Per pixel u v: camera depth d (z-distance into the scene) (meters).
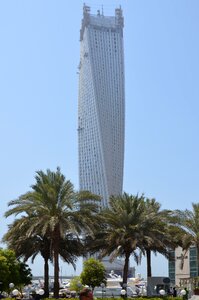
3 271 55.81
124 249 55.25
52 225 46.09
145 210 55.19
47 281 54.94
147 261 64.75
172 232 58.03
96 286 71.69
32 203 49.25
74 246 55.25
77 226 49.69
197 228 57.69
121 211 54.41
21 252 56.22
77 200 50.56
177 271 102.56
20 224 48.94
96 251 56.81
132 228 53.03
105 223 55.09
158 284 61.53
